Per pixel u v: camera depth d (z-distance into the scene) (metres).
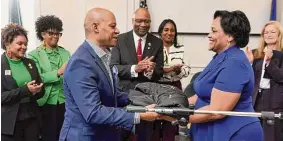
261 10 4.26
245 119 1.66
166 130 2.46
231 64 1.61
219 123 1.68
